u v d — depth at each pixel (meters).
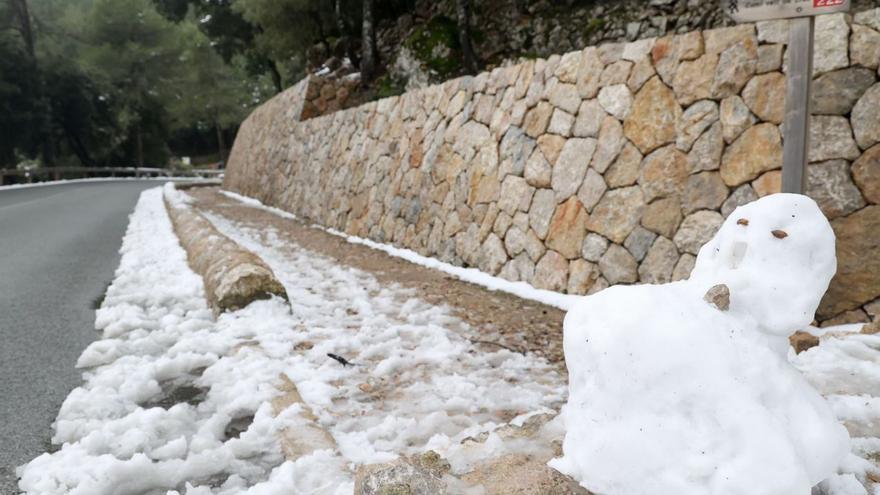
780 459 1.61
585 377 1.97
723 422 1.68
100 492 2.37
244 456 2.71
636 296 1.92
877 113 3.79
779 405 1.74
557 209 6.01
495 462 2.18
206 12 29.75
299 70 32.50
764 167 4.28
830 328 3.87
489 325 4.95
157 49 47.03
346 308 5.57
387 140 10.56
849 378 2.98
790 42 3.51
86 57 43.22
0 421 3.07
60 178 36.22
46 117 37.69
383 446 2.79
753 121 4.37
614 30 13.34
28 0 43.50
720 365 1.72
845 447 1.80
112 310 5.09
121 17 45.06
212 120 55.31
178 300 5.65
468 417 3.09
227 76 53.38
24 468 2.56
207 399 3.40
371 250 9.41
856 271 3.88
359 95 17.86
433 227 8.34
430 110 9.16
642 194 5.13
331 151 13.61
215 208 17.12
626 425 1.82
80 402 3.17
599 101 5.68
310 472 2.43
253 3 21.25
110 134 46.34
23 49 36.75
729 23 11.38
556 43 14.45
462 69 15.68
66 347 4.31
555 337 4.62
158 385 3.56
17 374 3.74
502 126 7.12
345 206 11.85
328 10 21.52
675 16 12.44
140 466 2.50
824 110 4.02
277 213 15.91
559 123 6.15
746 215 1.92
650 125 5.12
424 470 1.97
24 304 5.59
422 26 17.39
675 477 1.71
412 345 4.39
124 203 18.38
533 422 2.61
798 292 1.78
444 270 7.50
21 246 9.20
